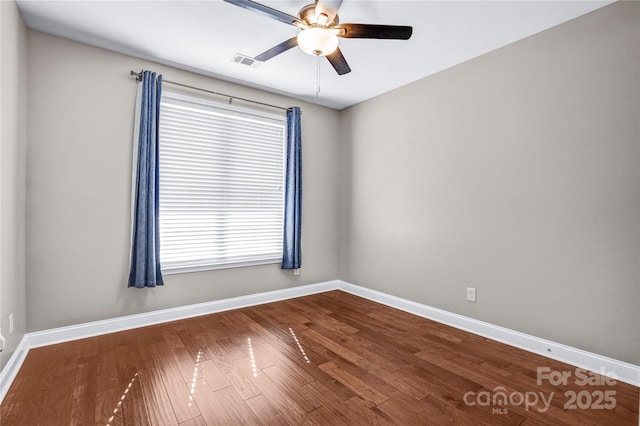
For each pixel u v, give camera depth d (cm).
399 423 163
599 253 216
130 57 287
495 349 250
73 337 260
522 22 232
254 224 366
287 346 253
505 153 264
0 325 186
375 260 384
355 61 294
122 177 282
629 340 204
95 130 270
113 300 279
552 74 237
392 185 364
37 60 247
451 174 304
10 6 200
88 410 171
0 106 182
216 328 290
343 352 243
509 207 262
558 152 234
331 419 166
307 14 194
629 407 177
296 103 395
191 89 320
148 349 245
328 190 426
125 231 284
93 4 216
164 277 306
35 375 205
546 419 167
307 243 407
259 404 178
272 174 380
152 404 177
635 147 202
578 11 219
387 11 219
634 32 202
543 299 242
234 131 350
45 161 249
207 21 236
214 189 337
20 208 228
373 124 387
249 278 361
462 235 295
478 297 283
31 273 244
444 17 226
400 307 349
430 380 204
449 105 306
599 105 216
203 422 163
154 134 286
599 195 216
